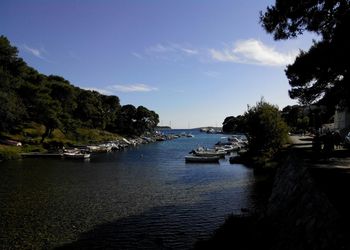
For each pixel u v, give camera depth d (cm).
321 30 1991
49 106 8619
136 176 4684
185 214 2619
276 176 3133
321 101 2791
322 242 1070
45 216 2545
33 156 7044
